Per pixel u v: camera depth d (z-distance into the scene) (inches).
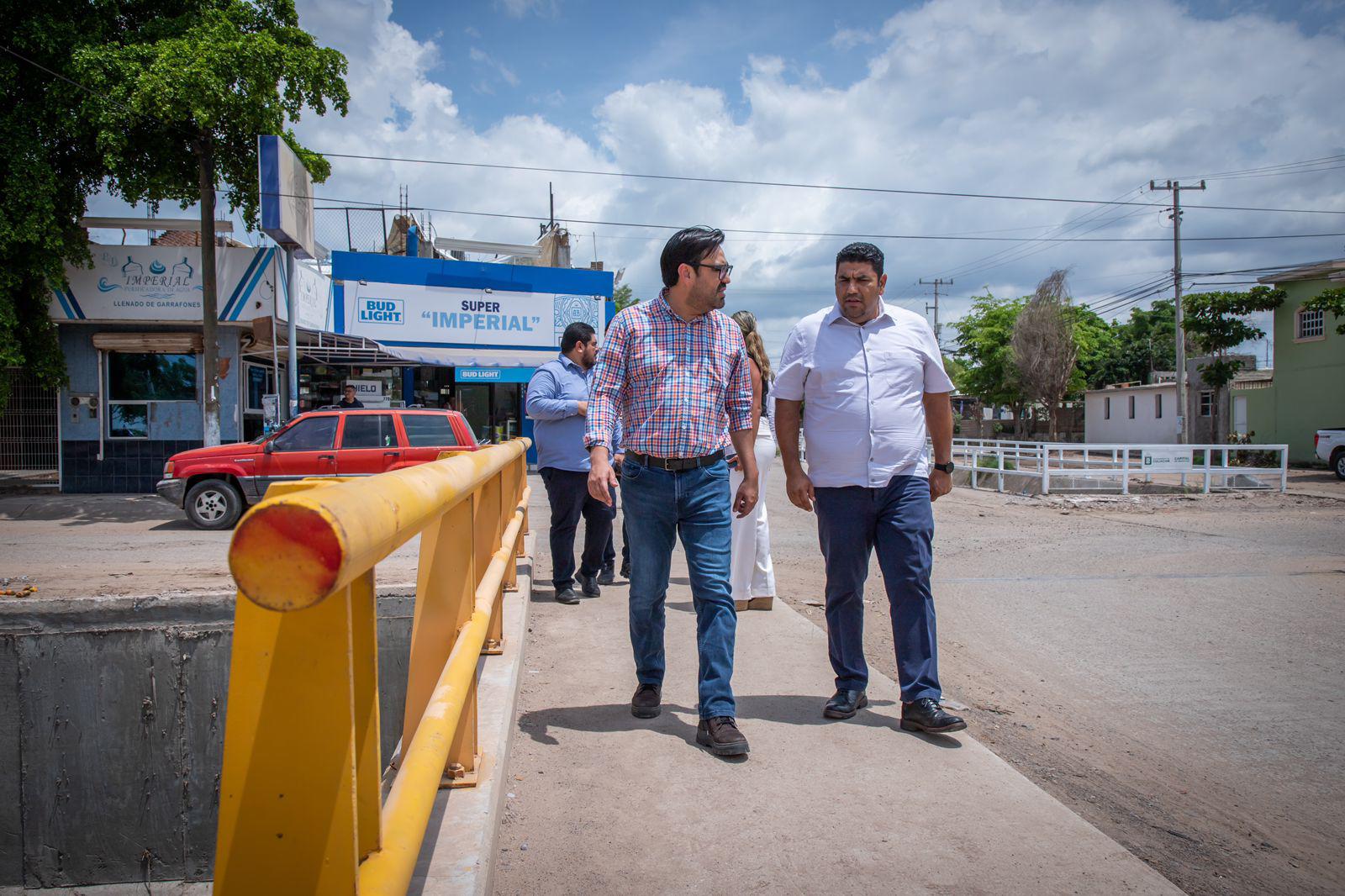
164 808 205.8
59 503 521.3
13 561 299.1
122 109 449.1
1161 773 141.3
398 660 202.5
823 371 141.2
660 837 101.3
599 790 113.4
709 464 132.1
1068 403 1802.4
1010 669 202.8
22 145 456.1
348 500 37.7
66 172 506.9
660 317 134.0
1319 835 119.9
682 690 155.2
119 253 553.9
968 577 318.0
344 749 43.9
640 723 137.9
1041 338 1466.5
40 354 534.9
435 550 94.3
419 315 807.7
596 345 229.9
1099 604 272.8
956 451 821.2
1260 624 247.9
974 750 128.4
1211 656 214.7
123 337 555.8
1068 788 129.9
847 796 112.3
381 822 50.8
